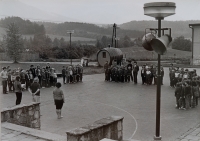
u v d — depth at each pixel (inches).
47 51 2379.4
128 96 732.0
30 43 2640.3
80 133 247.9
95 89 858.8
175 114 522.0
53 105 617.9
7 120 356.5
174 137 375.6
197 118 487.2
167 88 858.8
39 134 309.1
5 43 2000.5
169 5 305.1
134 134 397.1
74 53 2385.6
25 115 378.0
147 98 701.3
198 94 586.2
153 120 479.5
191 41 1461.6
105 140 250.1
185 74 772.0
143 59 1905.8
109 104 629.9
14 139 293.1
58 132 408.8
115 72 1030.4
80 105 619.2
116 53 1614.2
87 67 1596.9
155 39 309.0
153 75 953.5
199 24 1295.5
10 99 679.7
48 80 911.0
